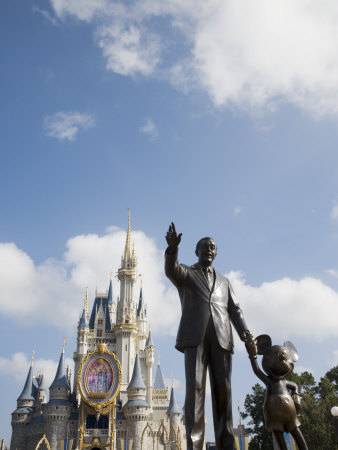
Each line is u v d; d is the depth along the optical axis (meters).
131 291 128.75
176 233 7.73
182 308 8.03
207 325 7.66
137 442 101.06
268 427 7.24
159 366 141.00
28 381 118.12
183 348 7.71
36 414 112.56
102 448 99.44
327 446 45.59
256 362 7.65
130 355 119.62
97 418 101.38
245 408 59.28
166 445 103.94
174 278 7.94
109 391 100.06
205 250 8.38
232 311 8.36
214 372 7.59
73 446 101.69
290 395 7.32
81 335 123.12
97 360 102.38
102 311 129.00
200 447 6.89
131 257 132.50
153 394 125.31
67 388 108.38
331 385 57.16
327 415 48.00
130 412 104.38
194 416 7.06
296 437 7.09
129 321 123.25
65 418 104.38
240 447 49.31
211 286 8.09
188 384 7.37
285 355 7.43
